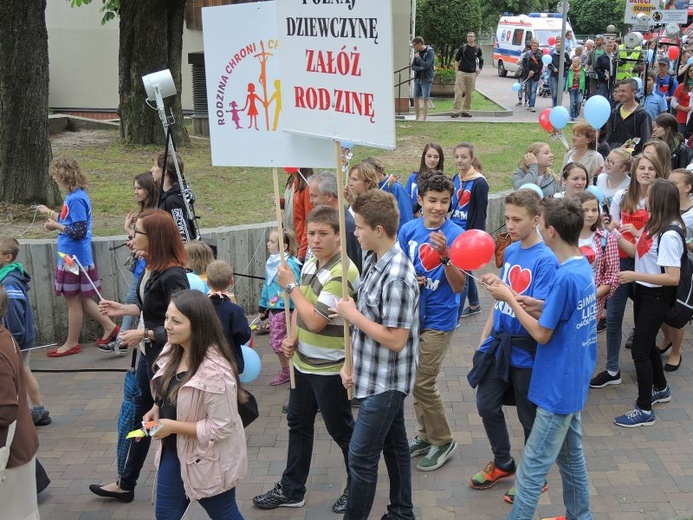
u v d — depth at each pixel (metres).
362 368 6.12
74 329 11.30
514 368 6.77
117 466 7.83
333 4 5.61
